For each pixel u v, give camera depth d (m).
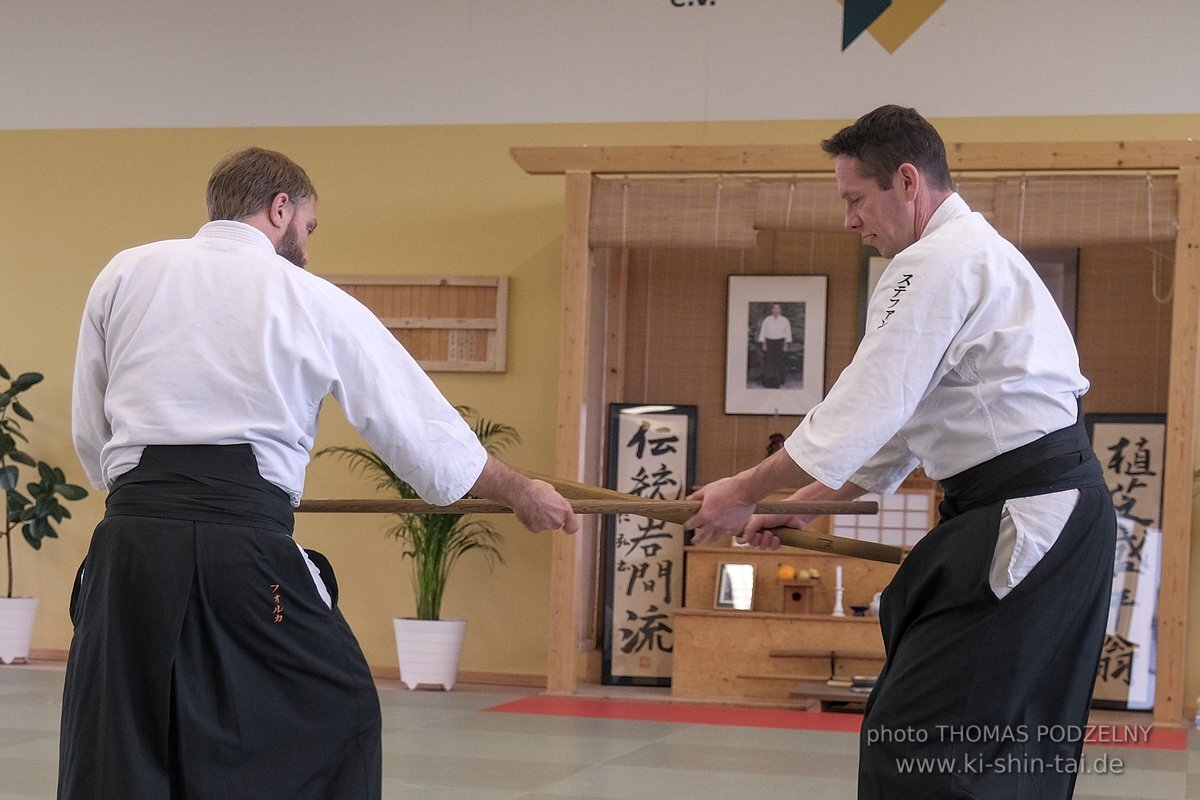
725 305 6.76
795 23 6.53
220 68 7.05
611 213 6.04
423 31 6.87
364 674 2.09
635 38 6.67
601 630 6.76
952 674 1.91
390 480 6.55
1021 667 1.89
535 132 6.75
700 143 6.58
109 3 7.18
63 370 7.12
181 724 1.91
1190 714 5.98
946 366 1.98
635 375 6.82
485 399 6.70
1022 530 1.90
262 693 1.98
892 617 2.06
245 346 2.03
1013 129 6.31
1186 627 5.79
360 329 2.11
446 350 6.73
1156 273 6.38
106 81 7.16
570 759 4.34
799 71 6.51
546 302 6.69
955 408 1.98
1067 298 6.46
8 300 7.18
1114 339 6.43
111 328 2.09
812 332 6.60
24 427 7.14
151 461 1.98
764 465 2.08
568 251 6.07
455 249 6.78
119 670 1.91
